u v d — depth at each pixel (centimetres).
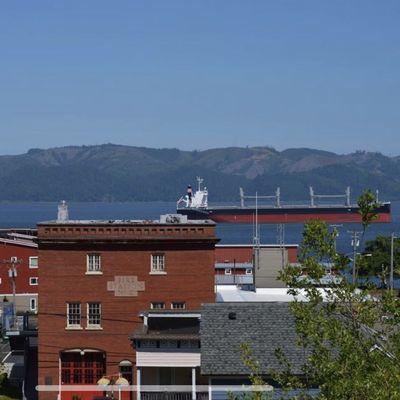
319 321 4700
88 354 11669
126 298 11738
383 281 4903
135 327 11694
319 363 4541
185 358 9225
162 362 9238
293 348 7938
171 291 11762
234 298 12206
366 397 4222
